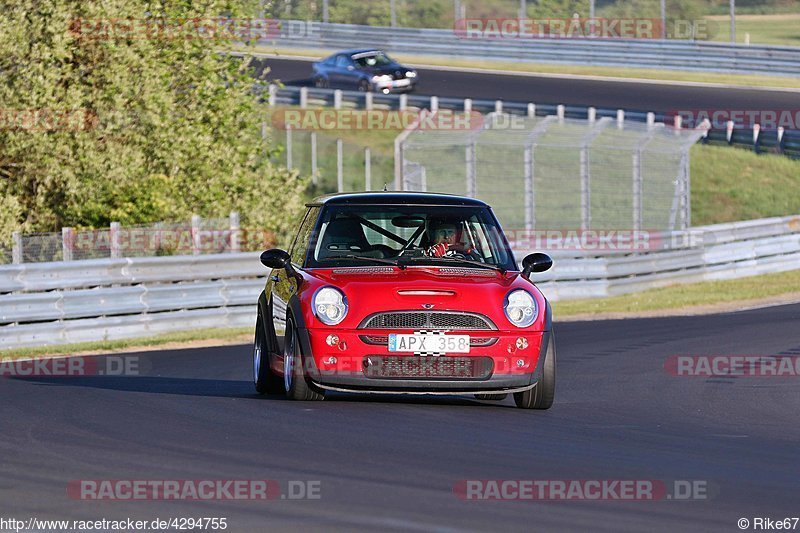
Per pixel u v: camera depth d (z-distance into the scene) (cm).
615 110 14825
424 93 16800
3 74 7919
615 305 8456
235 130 9706
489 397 3891
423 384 3362
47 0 7931
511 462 2644
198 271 7062
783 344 5841
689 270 9919
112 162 8169
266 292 3975
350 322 3359
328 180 13638
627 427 3297
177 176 9069
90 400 3691
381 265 3591
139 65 8588
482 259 3684
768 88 17050
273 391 3903
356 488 2327
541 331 3450
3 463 2578
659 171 12938
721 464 2706
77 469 2509
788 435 3247
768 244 10600
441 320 3375
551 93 16662
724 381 4562
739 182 14962
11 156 8006
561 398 3991
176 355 5553
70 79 8381
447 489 2328
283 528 2009
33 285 6219
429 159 13362
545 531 2002
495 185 12888
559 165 13312
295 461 2609
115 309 6531
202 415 3316
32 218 8281
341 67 17012
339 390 3397
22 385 4212
